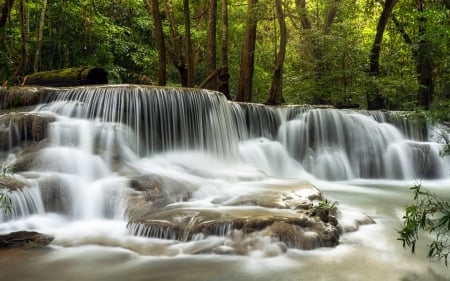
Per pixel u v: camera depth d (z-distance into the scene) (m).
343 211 7.34
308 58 20.72
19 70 12.48
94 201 7.00
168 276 4.75
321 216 6.15
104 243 5.78
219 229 5.68
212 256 5.30
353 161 13.41
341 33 19.66
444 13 14.62
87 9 17.00
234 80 23.11
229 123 11.66
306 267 5.03
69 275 4.80
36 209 6.71
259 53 22.88
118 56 19.98
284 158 12.96
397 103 20.22
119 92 9.62
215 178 8.68
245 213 6.14
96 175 7.77
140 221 6.14
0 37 10.16
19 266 5.05
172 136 10.24
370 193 10.30
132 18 20.56
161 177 7.71
